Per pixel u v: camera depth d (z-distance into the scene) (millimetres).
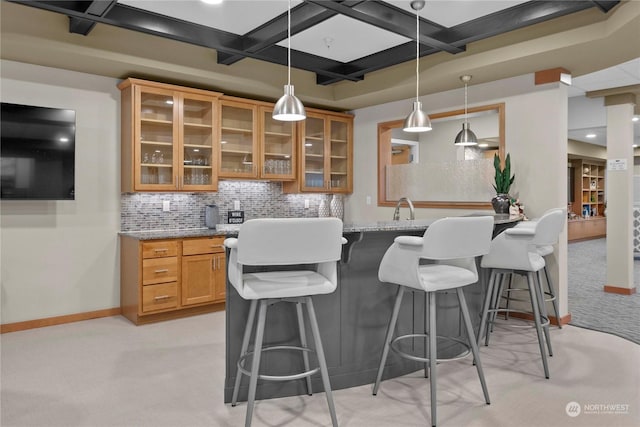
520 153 4383
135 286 4250
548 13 3369
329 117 5879
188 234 4465
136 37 4098
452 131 8008
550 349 3359
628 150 5586
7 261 3986
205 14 3715
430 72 4516
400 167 5625
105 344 3639
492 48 4004
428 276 2502
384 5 3457
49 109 3998
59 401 2604
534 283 3217
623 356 3342
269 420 2367
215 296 4633
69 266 4301
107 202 4512
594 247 10758
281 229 2037
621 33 3264
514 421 2357
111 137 4520
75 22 3605
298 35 4223
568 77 4230
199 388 2787
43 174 3969
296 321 2688
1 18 3447
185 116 4656
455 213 5023
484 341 3674
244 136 5164
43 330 4035
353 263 2820
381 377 2732
